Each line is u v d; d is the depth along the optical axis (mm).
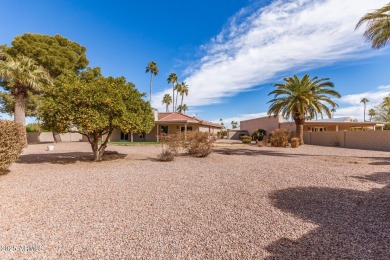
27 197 4793
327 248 2752
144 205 4328
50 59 22453
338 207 4246
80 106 8922
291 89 22125
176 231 3209
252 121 41031
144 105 11969
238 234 3127
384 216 3775
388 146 18547
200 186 5832
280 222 3543
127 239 2963
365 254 2613
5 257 2521
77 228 3281
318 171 8031
